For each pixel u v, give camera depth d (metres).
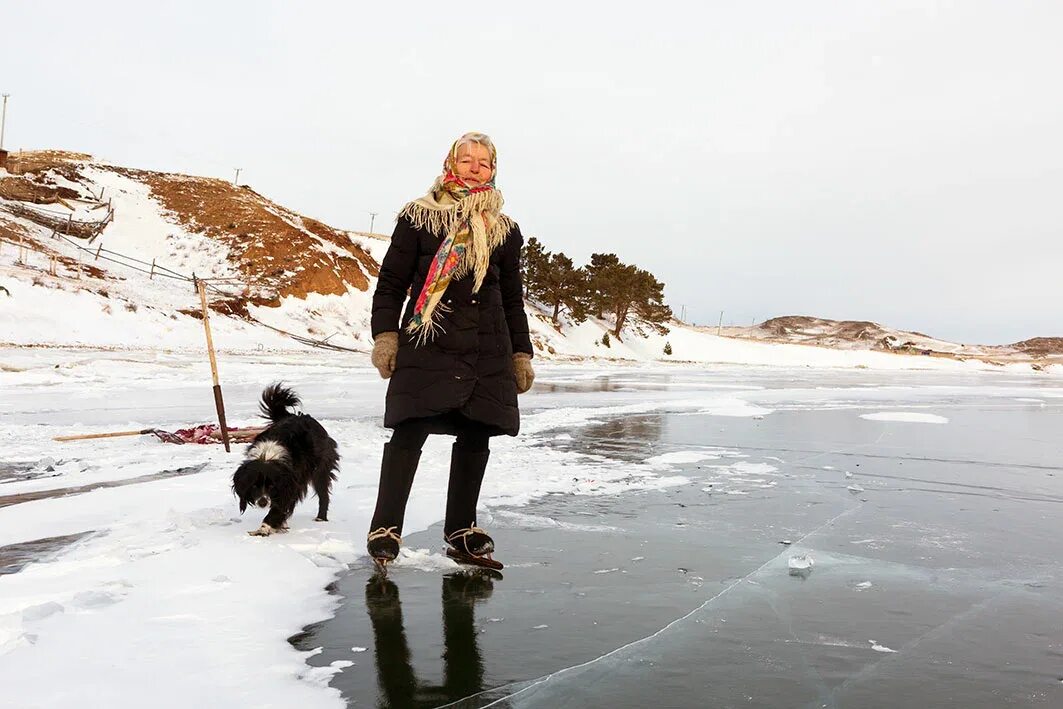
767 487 5.54
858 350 108.50
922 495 5.30
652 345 81.12
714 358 84.31
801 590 3.04
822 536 4.00
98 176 50.25
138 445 7.11
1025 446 8.51
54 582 2.87
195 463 6.03
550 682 2.11
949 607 2.84
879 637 2.51
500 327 3.40
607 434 8.94
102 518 4.05
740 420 11.20
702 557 3.56
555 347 58.25
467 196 3.31
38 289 28.75
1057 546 3.83
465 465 3.43
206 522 4.02
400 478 3.28
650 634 2.52
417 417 3.21
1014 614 2.76
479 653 2.33
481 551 3.35
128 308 30.77
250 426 8.47
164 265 42.75
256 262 43.47
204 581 2.94
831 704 1.98
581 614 2.73
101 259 39.38
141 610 2.59
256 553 3.36
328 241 50.47
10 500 4.59
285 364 24.62
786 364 87.12
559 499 4.99
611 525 4.23
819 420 11.54
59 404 11.09
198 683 2.01
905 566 3.43
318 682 2.08
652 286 80.56
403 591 2.98
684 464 6.66
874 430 10.15
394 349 3.28
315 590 2.95
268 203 52.91
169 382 15.55
